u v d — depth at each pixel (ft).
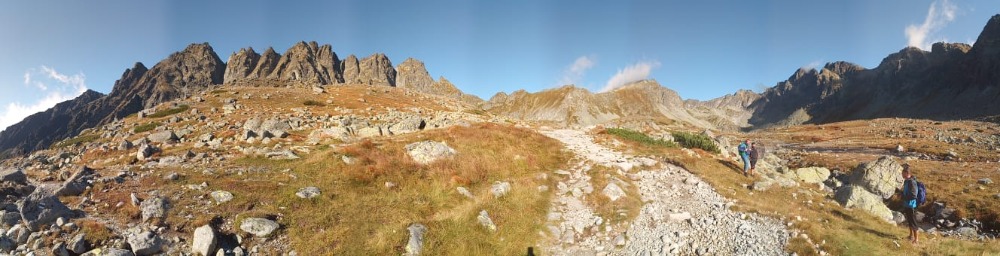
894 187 83.30
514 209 53.62
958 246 44.14
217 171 55.42
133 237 34.09
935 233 58.54
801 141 246.88
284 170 58.23
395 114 177.27
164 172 53.78
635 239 48.11
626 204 57.26
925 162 120.16
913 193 45.57
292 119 141.59
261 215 41.68
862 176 87.25
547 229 50.16
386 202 51.37
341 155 66.03
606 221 52.70
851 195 65.98
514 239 46.83
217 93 252.01
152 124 153.28
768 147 191.93
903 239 46.19
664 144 110.63
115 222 37.52
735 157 105.70
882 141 204.64
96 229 35.01
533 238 47.96
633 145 104.83
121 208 40.09
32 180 51.44
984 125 273.13
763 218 51.52
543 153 87.15
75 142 140.15
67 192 42.34
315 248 38.55
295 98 253.03
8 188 43.19
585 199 59.72
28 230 33.86
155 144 88.33
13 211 36.47
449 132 96.27
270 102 228.84
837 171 109.60
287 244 38.75
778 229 47.80
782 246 43.83
